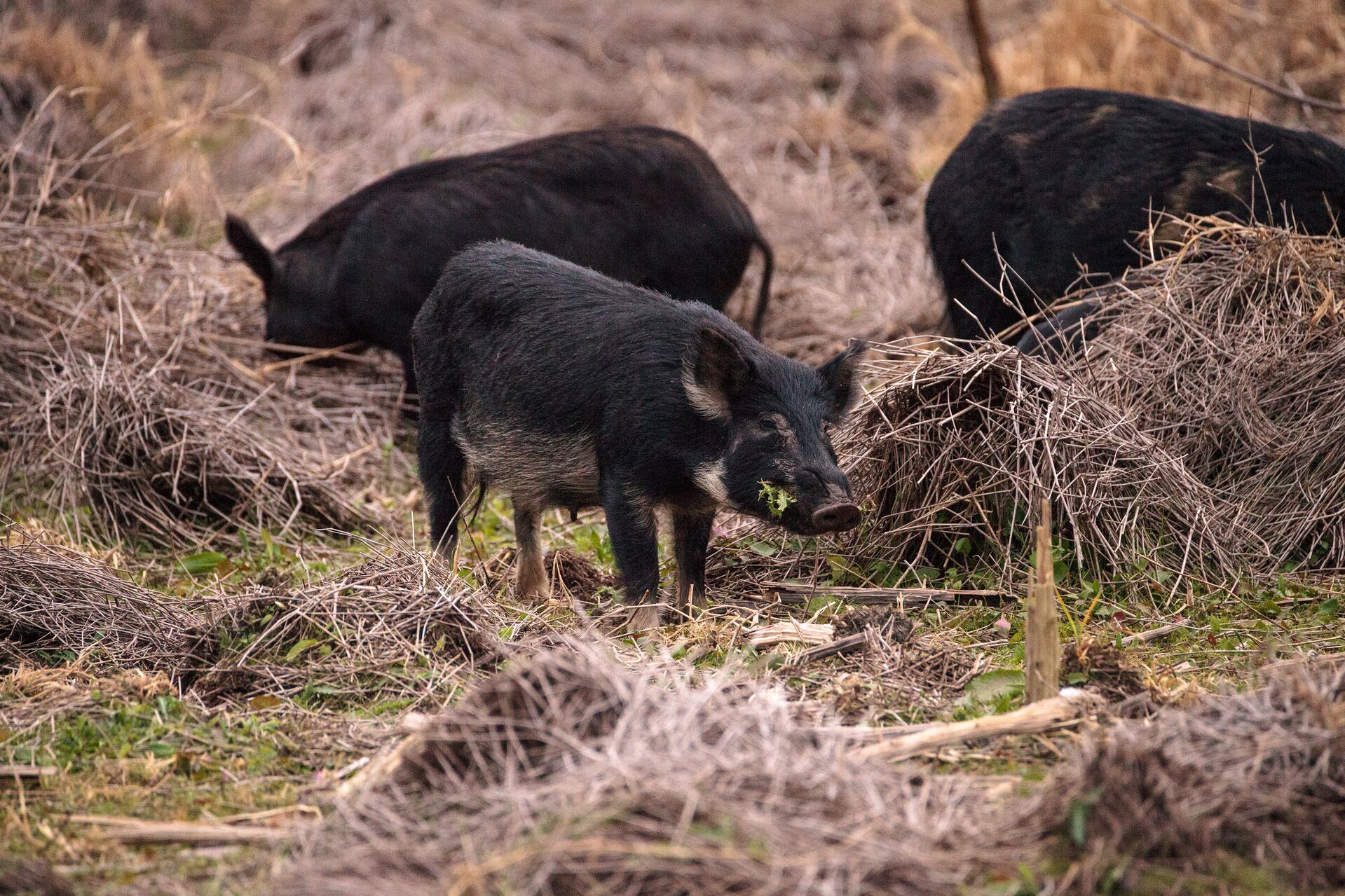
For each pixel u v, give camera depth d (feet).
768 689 51.83
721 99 164.96
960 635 62.03
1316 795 41.86
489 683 46.52
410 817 41.22
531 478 67.36
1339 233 80.79
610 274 98.32
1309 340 74.18
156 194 115.96
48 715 52.24
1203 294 76.89
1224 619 63.67
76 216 110.73
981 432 70.44
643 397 62.08
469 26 177.88
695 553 66.59
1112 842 38.81
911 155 148.87
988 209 87.92
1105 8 141.38
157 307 99.35
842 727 48.47
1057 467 68.69
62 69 143.64
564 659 45.83
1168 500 69.46
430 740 44.11
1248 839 39.86
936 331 100.22
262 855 41.60
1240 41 135.74
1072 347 77.46
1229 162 82.84
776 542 73.92
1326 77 130.00
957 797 42.42
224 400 93.09
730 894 35.78
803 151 148.97
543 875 36.04
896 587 68.90
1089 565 68.69
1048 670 50.03
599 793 38.99
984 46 127.54
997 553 70.08
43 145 126.21
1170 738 44.39
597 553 77.30
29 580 63.46
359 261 96.94
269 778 48.06
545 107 163.12
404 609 59.62
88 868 41.55
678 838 37.32
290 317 100.12
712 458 61.00
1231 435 73.87
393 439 99.35
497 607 63.46
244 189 144.77
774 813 39.11
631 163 98.22
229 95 171.94
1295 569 69.67
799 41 181.37
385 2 180.65
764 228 130.52
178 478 84.43
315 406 101.35
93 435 84.53
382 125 153.48
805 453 59.16
